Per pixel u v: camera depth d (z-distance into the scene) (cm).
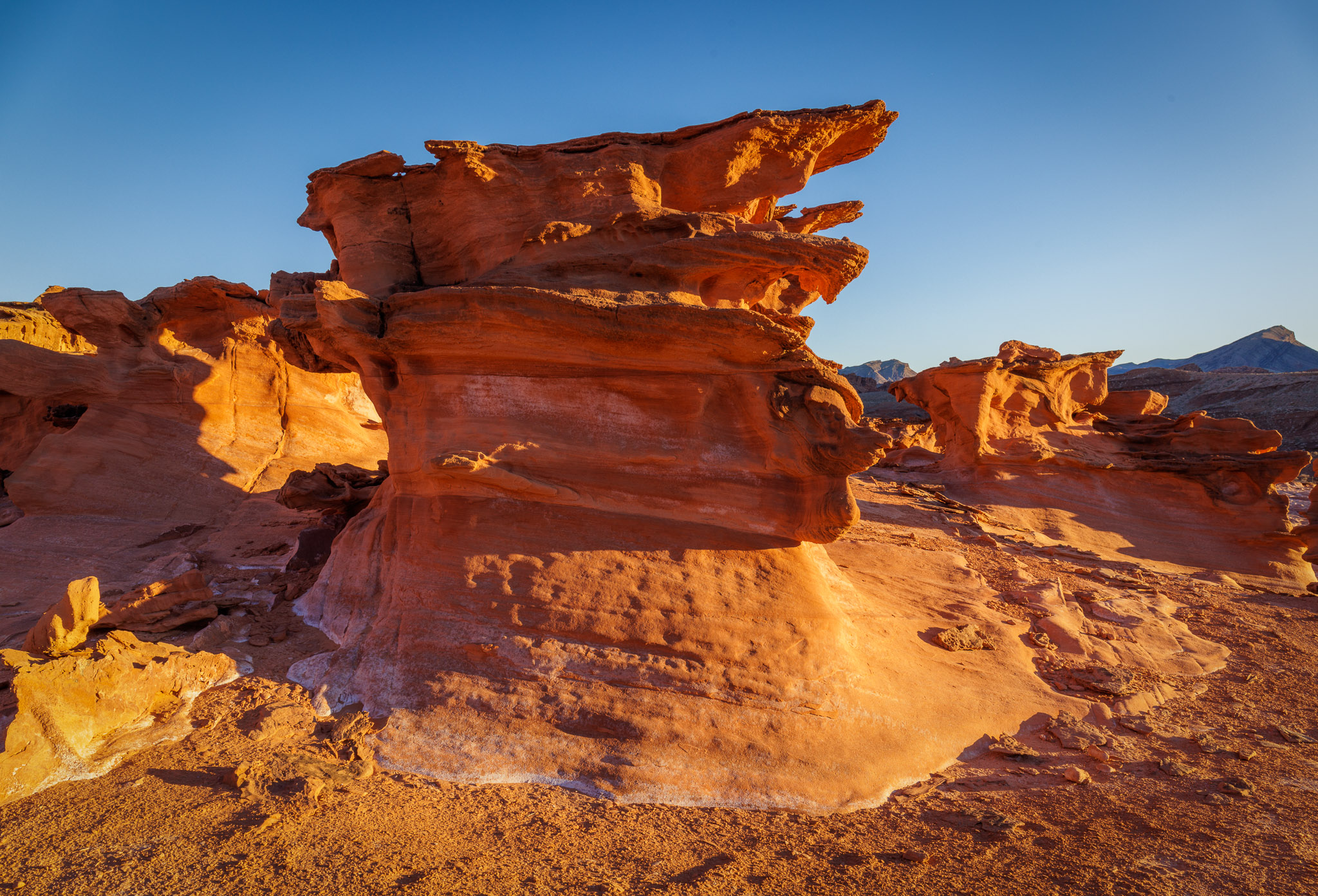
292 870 660
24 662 858
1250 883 721
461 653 1019
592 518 1105
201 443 2180
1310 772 1002
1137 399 3012
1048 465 2620
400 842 722
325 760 870
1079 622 1563
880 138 1262
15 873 639
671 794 857
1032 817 861
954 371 2727
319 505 1673
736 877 700
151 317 2245
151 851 682
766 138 1170
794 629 1048
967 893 691
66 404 2152
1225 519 2480
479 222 1190
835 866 732
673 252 1123
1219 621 1722
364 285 1228
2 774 769
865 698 1038
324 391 2578
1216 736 1129
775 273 1195
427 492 1162
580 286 1113
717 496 1121
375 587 1244
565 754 903
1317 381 6375
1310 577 2306
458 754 899
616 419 1121
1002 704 1173
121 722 903
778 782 887
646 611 1021
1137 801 909
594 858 718
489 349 1095
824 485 1072
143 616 1145
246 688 1037
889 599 1516
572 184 1160
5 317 2453
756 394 1087
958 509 2447
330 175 1227
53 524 1805
